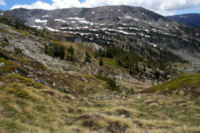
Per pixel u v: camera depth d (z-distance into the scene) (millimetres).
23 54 68125
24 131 11156
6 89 19484
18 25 160500
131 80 120312
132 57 190000
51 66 76375
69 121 15211
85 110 20297
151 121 15305
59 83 41406
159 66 173500
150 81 132250
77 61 120875
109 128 12672
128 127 12852
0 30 103562
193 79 43656
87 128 12469
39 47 102938
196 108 22000
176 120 17906
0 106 15016
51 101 21203
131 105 27875
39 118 14891
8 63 33531
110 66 141500
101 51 185375
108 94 47375
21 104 16984
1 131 10453
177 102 26547
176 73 174500
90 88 49844
